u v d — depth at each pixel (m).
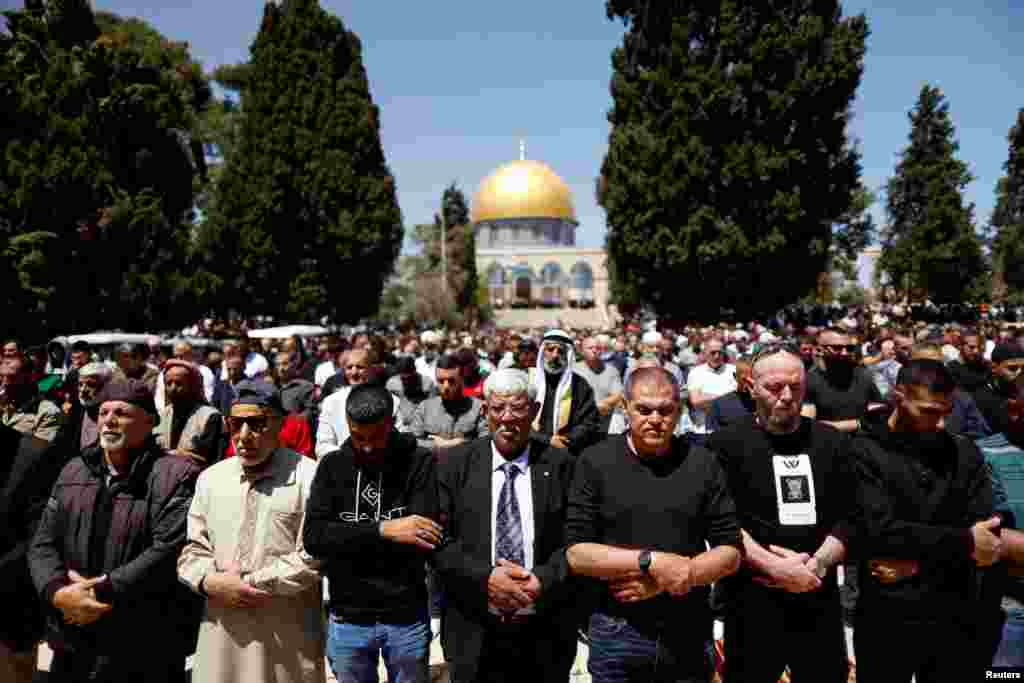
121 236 17.19
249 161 31.62
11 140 15.85
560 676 3.69
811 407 5.84
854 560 3.74
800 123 26.19
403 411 6.86
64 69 16.98
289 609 3.68
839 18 27.12
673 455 3.52
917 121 43.00
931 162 42.22
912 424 3.55
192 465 3.91
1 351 7.66
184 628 3.83
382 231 32.47
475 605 3.59
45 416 5.86
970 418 5.80
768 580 3.49
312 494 3.65
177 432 5.35
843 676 3.58
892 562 3.51
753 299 27.64
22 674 3.68
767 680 3.61
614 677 3.46
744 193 26.28
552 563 3.56
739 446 3.73
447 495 3.80
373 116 33.22
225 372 9.87
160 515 3.68
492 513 3.71
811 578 3.42
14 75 16.06
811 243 26.73
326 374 10.88
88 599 3.46
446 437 6.05
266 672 3.61
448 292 51.16
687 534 3.37
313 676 3.73
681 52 26.95
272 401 3.79
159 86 19.52
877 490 3.54
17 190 15.35
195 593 3.84
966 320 31.45
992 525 3.42
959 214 39.69
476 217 87.12
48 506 3.70
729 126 26.39
